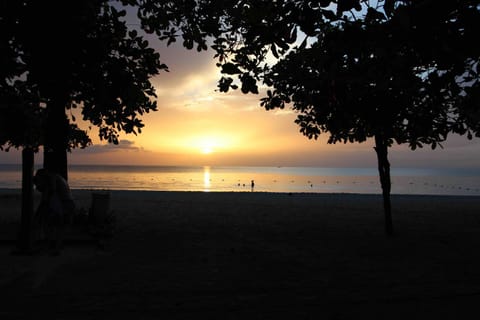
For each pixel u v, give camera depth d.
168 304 4.86
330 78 5.28
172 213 14.49
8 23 6.29
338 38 3.89
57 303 4.84
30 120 9.65
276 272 6.52
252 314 4.55
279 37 3.95
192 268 6.71
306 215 14.66
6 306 4.71
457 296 5.29
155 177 108.44
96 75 7.29
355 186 73.94
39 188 7.71
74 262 6.93
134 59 7.80
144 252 7.89
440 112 6.72
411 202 21.14
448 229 11.61
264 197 23.34
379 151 10.52
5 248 7.86
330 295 5.31
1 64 6.39
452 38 3.56
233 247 8.62
